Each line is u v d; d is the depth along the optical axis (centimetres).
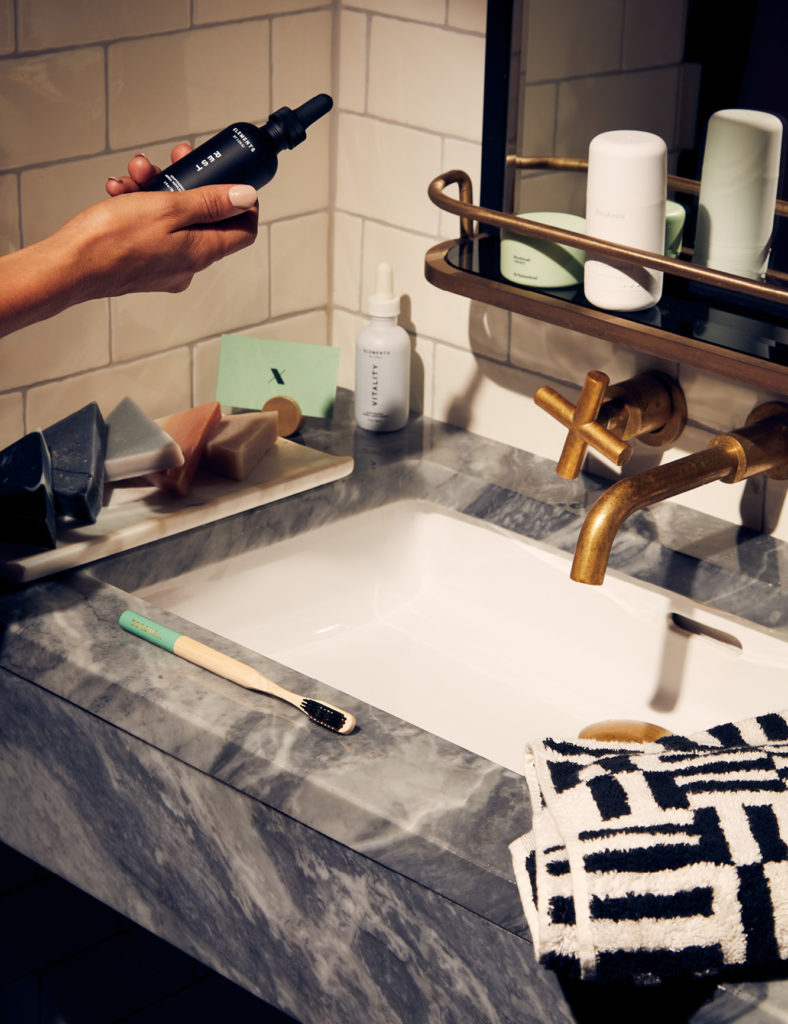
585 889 65
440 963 75
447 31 118
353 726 83
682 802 69
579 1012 69
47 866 102
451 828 74
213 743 83
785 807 69
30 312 84
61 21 108
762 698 104
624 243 99
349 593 124
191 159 94
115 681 89
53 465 108
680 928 65
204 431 117
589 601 114
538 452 126
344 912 79
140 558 108
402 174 127
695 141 100
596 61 104
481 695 114
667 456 115
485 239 119
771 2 93
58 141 111
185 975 158
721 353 94
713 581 107
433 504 125
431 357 132
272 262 132
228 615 116
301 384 128
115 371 123
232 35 120
